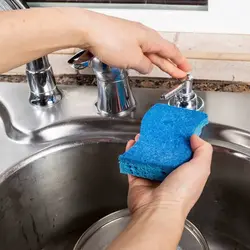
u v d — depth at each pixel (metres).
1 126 0.74
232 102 0.71
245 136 0.67
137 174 0.55
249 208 0.69
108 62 0.60
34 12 0.57
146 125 0.60
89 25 0.57
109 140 0.70
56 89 0.76
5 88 0.80
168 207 0.47
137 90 0.75
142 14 0.81
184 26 0.79
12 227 0.69
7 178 0.67
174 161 0.53
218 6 0.77
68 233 0.75
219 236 0.72
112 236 0.64
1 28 0.55
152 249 0.44
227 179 0.69
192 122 0.60
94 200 0.76
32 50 0.58
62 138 0.71
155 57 0.61
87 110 0.73
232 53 0.72
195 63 0.73
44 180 0.71
